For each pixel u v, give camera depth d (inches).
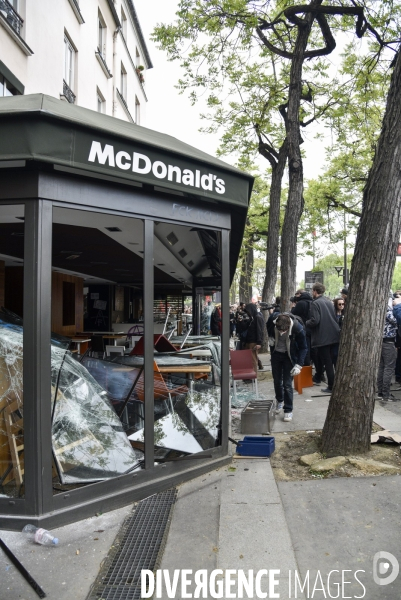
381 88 491.8
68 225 213.9
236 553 124.4
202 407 199.0
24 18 402.3
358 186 850.1
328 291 2517.2
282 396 279.3
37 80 428.1
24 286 136.5
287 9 408.8
